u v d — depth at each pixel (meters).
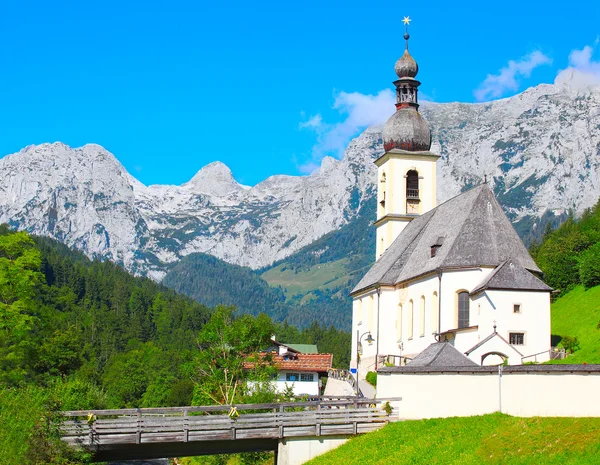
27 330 82.69
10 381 80.19
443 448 52.38
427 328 92.50
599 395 50.22
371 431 61.66
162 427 61.91
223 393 85.94
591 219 155.38
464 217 92.81
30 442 56.81
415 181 124.00
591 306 108.75
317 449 62.53
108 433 61.16
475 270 86.06
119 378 176.38
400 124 124.75
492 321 80.19
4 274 83.38
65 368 130.62
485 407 57.16
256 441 64.62
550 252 133.00
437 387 59.88
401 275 103.25
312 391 122.12
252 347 90.00
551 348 83.25
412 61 127.56
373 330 109.69
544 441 48.09
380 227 126.06
